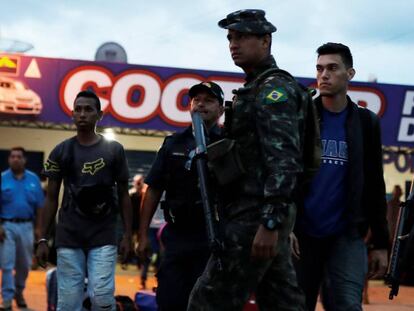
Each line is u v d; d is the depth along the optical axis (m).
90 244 6.40
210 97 6.23
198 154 4.32
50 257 6.84
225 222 4.17
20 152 10.15
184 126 16.67
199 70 16.61
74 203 6.41
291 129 3.96
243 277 4.12
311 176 4.29
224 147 4.14
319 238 5.32
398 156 17.77
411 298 13.65
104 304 6.36
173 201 6.00
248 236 4.07
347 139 5.35
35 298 11.37
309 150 4.25
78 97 6.57
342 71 5.40
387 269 5.64
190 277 6.02
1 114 16.53
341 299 5.25
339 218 5.31
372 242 5.61
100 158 6.47
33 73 16.55
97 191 6.39
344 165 5.34
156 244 15.20
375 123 5.42
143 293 8.16
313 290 5.41
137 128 16.62
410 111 16.92
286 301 4.33
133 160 18.73
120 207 6.68
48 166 6.56
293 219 4.17
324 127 5.39
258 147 4.09
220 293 4.15
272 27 4.25
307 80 16.61
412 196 5.61
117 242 6.55
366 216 5.46
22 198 10.12
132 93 16.59
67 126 16.97
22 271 10.36
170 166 6.07
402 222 5.61
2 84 16.48
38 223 10.40
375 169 5.45
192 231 5.97
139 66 16.56
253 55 4.23
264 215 3.91
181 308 6.04
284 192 3.89
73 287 6.39
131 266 17.25
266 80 4.08
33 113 16.58
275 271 4.29
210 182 4.25
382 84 16.84
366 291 12.67
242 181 4.12
